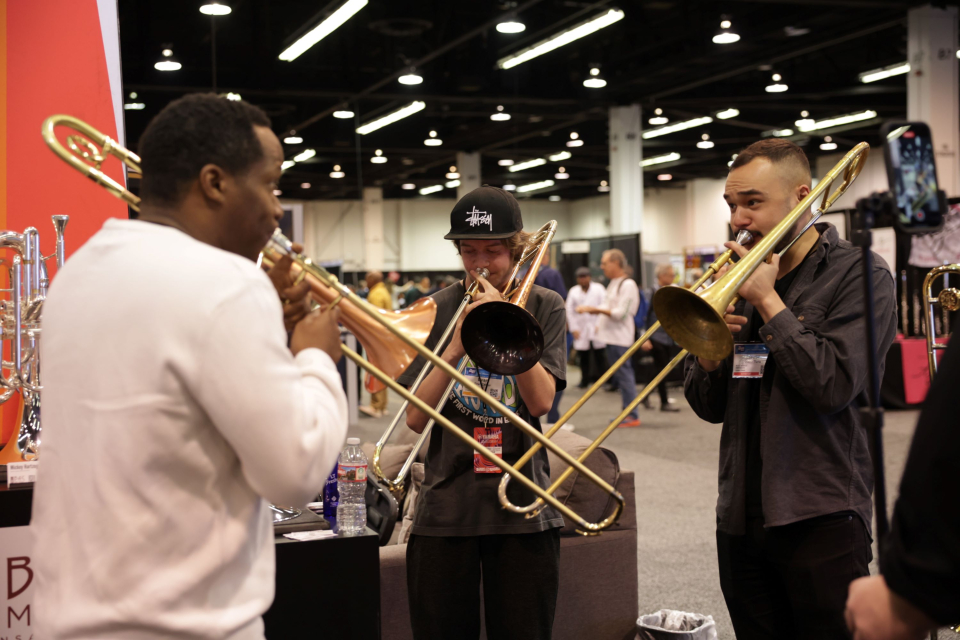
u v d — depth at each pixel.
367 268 16.55
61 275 1.12
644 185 25.30
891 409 8.35
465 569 1.89
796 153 1.80
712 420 2.03
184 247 1.06
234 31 7.96
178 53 7.63
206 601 1.05
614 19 9.13
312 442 1.06
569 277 13.90
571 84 12.34
